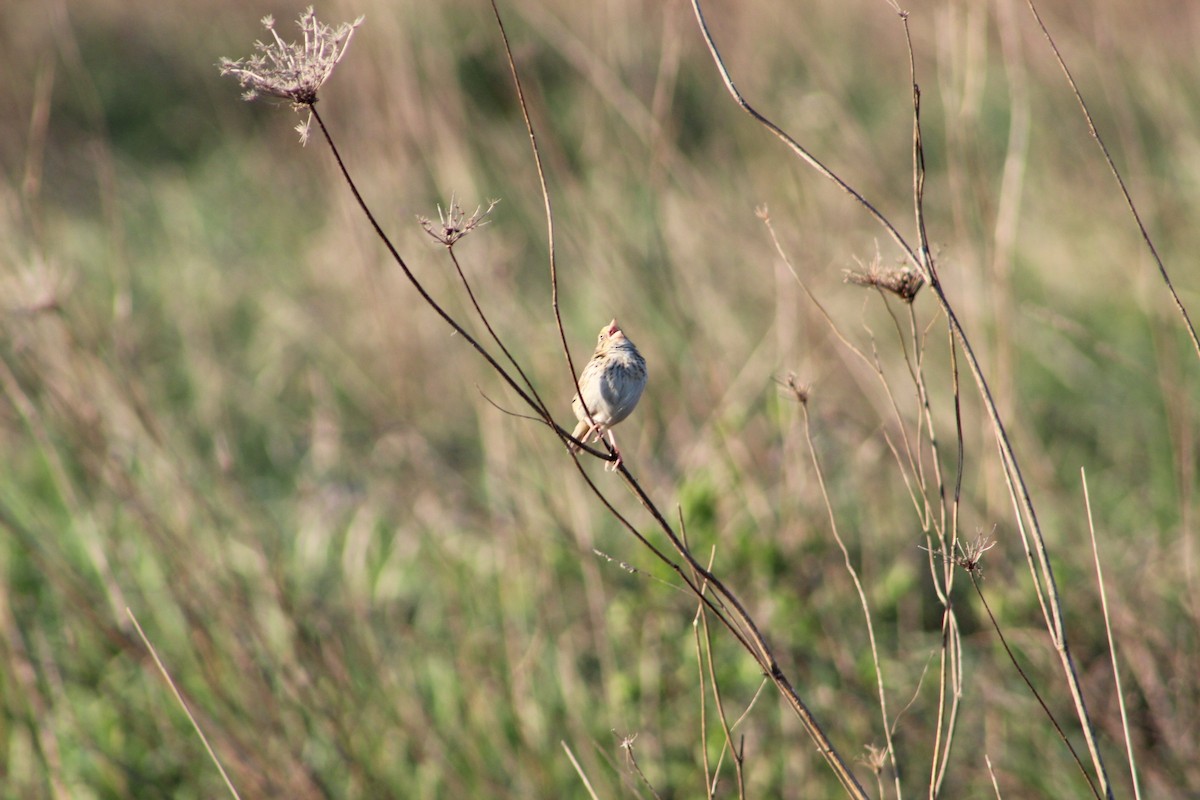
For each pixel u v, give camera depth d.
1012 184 9.63
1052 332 14.02
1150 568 10.33
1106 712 9.00
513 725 9.63
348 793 9.20
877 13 17.50
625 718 9.20
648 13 15.22
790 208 12.52
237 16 22.42
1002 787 8.69
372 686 9.69
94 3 24.55
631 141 13.50
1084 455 12.83
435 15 13.39
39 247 9.91
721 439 10.75
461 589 10.58
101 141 12.24
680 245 12.11
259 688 9.18
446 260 12.05
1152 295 10.95
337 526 12.00
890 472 11.03
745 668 9.41
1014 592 9.70
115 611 9.44
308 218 17.77
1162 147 14.90
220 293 16.94
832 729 9.09
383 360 13.60
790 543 9.98
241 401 14.18
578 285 15.08
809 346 10.82
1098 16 11.67
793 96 14.01
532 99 13.06
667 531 5.32
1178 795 8.48
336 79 13.73
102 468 9.73
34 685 8.80
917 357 5.77
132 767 9.38
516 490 10.70
